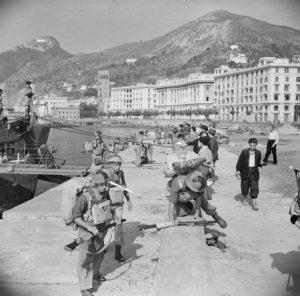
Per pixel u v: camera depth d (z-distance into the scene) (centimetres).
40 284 576
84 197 546
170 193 602
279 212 1016
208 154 877
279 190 1333
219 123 10575
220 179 1577
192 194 597
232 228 859
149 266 643
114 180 699
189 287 447
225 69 16562
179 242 528
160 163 2166
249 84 13950
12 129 2561
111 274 613
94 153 1700
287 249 720
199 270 471
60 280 590
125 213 991
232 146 3575
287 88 12606
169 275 464
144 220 925
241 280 581
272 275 600
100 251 555
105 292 554
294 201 587
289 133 6456
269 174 1716
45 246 736
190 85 18000
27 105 2716
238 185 1436
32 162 2580
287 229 853
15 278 593
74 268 635
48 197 1146
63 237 790
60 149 6538
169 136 3794
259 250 714
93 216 549
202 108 16962
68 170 2098
